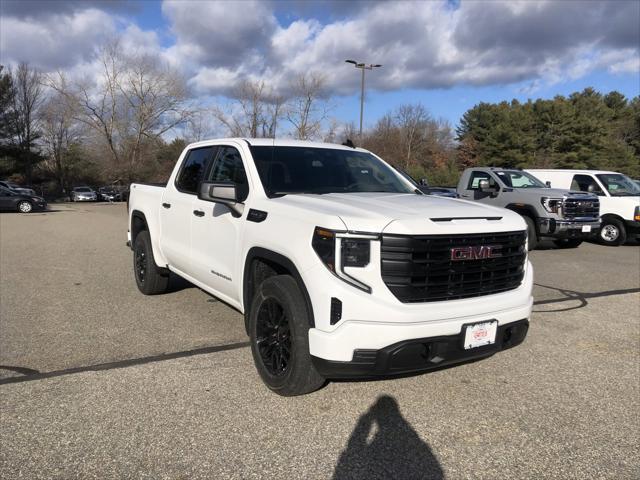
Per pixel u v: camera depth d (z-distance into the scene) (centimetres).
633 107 7038
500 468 296
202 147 552
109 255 1052
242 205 427
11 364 435
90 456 299
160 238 604
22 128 5919
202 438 320
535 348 495
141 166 4675
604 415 361
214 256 471
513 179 1280
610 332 549
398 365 321
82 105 4603
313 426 337
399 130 6309
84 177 6869
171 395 377
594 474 292
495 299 356
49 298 664
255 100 3294
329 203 365
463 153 6066
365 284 318
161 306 622
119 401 368
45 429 328
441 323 326
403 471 290
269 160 454
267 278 381
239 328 536
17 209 2694
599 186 1387
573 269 950
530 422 349
